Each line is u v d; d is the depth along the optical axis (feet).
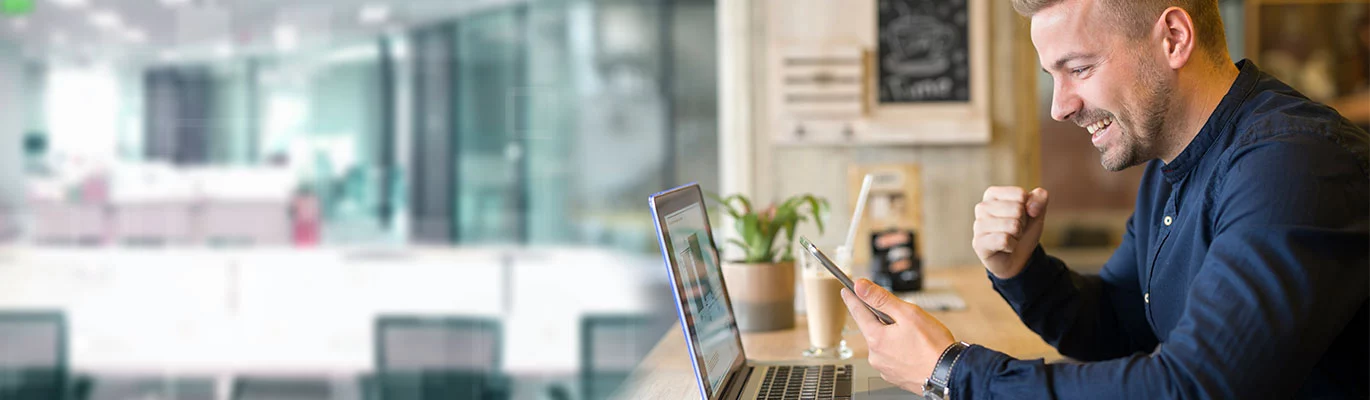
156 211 22.03
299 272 21.15
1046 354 4.61
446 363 20.20
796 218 5.57
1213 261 2.93
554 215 19.01
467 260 19.76
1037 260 4.21
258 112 20.98
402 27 19.60
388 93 19.98
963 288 7.22
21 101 21.93
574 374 19.38
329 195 20.63
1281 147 2.99
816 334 4.75
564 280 19.10
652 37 17.75
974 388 3.06
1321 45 10.36
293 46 20.53
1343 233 2.85
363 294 20.66
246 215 21.33
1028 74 9.45
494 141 19.04
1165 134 3.47
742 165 9.53
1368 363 3.17
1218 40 3.40
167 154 21.63
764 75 9.50
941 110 9.36
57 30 21.68
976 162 9.50
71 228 22.39
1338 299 2.83
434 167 19.63
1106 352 4.41
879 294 3.38
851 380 3.92
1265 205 2.90
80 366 22.89
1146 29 3.31
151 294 22.25
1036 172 9.67
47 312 22.59
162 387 22.57
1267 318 2.75
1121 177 9.64
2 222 22.17
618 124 18.17
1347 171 2.95
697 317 3.45
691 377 4.17
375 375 20.76
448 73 19.34
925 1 9.33
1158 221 3.95
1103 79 3.38
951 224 9.50
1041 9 3.46
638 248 18.81
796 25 9.40
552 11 18.49
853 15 9.36
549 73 18.57
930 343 3.21
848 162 9.49
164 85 21.45
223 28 21.04
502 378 19.95
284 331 21.40
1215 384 2.73
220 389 22.06
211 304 21.83
